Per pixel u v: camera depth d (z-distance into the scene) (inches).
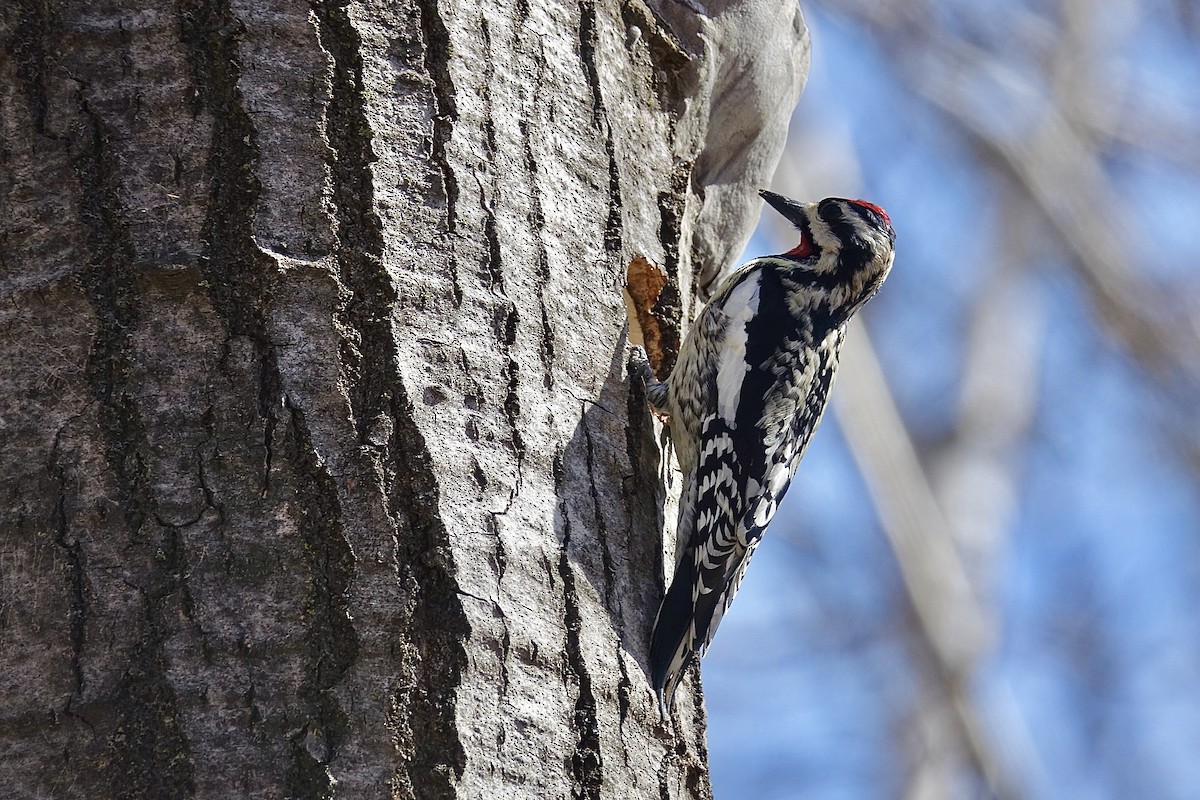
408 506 226.7
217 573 215.8
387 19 251.4
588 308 274.1
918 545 778.2
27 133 231.6
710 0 350.0
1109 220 886.4
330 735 210.5
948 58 880.9
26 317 224.2
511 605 230.1
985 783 737.0
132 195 230.5
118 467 219.1
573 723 233.0
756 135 368.8
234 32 239.0
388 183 243.0
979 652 770.2
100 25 235.9
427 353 237.0
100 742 205.9
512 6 275.3
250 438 223.0
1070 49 901.8
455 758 214.2
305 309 230.7
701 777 274.2
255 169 234.8
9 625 211.8
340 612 217.6
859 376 800.3
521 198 262.8
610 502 263.4
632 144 306.5
